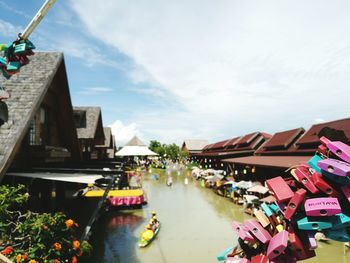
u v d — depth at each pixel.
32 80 8.03
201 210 19.55
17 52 3.08
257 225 2.23
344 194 1.87
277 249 1.96
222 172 33.91
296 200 1.96
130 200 19.12
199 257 11.34
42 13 2.94
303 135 23.47
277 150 27.55
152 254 11.59
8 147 5.80
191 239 13.48
